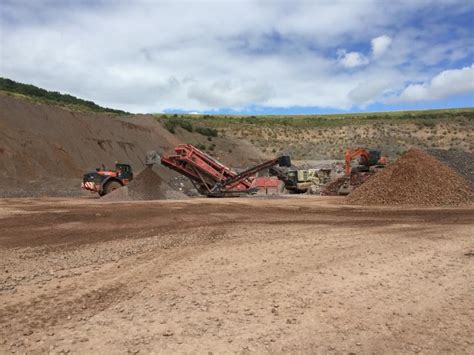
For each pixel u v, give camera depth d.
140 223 14.17
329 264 7.88
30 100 65.31
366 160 35.25
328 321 5.04
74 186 33.12
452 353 4.20
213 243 10.20
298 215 16.69
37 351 4.27
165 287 6.49
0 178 30.38
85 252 9.22
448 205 19.11
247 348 4.30
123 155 46.41
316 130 100.25
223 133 89.44
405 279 6.85
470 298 5.91
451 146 82.19
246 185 31.44
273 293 6.13
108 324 4.97
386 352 4.22
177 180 37.09
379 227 12.83
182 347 4.33
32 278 7.06
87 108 79.12
